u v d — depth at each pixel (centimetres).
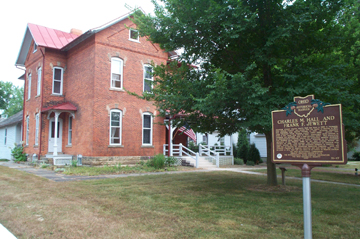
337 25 940
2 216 614
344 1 860
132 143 1816
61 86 2009
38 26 2105
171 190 931
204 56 1005
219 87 757
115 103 1756
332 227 554
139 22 987
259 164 2366
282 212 655
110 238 481
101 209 668
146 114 1912
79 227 537
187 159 2011
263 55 874
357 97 836
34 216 609
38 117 2061
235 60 1001
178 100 887
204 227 538
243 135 2478
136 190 920
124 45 1819
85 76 1775
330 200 803
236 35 812
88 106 1717
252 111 828
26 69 2394
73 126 1859
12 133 2747
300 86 822
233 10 823
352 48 1060
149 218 598
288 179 1292
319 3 856
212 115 922
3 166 1803
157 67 978
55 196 809
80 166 1641
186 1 830
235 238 481
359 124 866
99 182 1082
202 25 858
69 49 1973
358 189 1003
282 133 511
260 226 551
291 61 917
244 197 828
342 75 966
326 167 2117
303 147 485
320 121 474
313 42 933
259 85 771
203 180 1184
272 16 916
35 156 1998
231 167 1980
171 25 897
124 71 1812
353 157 3272
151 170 1540
